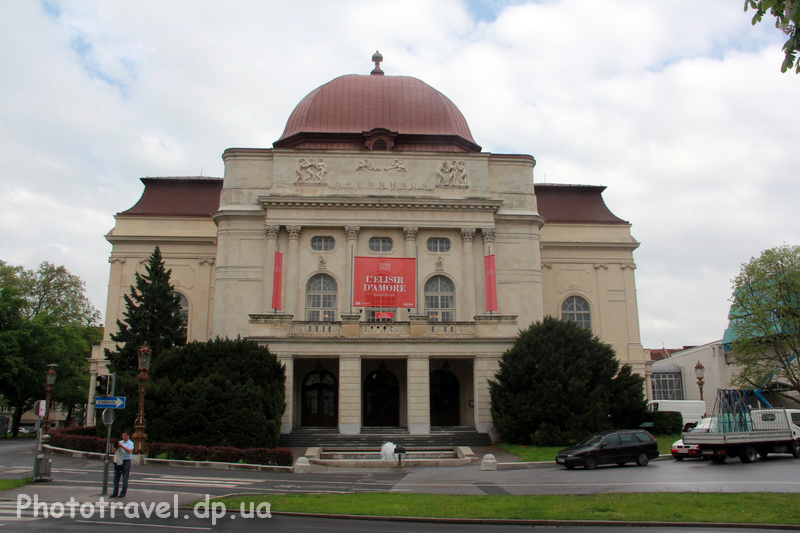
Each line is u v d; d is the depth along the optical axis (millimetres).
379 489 21828
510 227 51188
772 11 9820
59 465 28312
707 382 72062
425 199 49281
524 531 14258
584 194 61469
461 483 23516
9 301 60469
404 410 46688
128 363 42844
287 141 53594
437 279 49562
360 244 49344
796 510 15656
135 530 13891
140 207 57094
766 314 48125
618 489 21000
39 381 61719
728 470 26188
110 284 54781
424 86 56938
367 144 52312
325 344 40938
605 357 39719
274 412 35719
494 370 41344
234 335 47594
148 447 29891
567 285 57438
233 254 48969
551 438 36094
